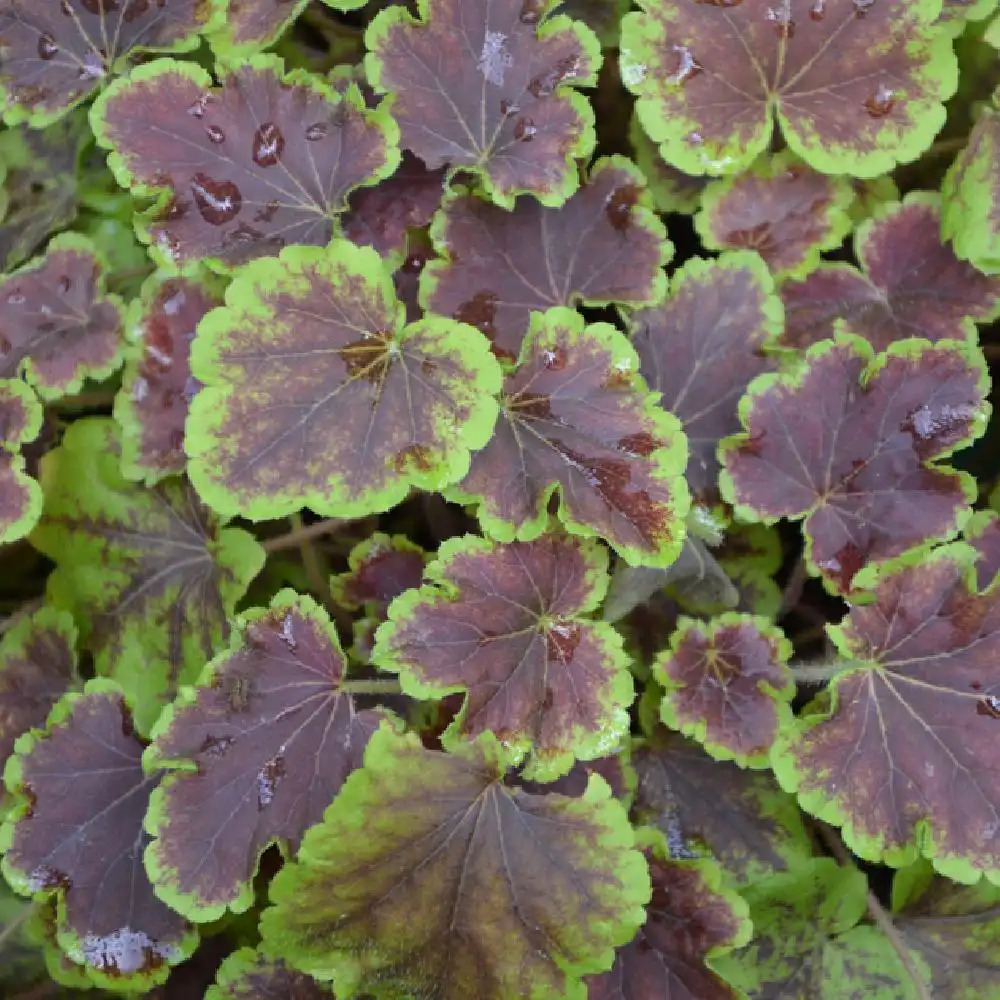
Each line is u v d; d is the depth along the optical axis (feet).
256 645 1.96
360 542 2.11
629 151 2.19
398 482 1.88
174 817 1.93
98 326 2.13
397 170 2.10
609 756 2.00
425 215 2.09
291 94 2.05
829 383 2.01
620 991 1.94
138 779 2.02
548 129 2.06
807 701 2.07
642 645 2.08
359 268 1.91
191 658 2.08
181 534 2.10
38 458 2.18
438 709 1.99
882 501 2.02
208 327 1.88
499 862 1.89
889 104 2.10
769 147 2.14
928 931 2.06
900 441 2.01
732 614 2.01
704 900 1.94
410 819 1.88
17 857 1.99
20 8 2.16
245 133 2.05
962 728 1.94
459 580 1.94
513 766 1.95
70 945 1.99
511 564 1.94
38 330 2.13
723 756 1.98
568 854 1.88
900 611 1.96
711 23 2.09
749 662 2.00
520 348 2.06
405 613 1.93
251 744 1.94
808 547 2.02
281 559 2.17
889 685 1.96
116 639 2.10
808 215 2.13
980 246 2.08
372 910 1.87
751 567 2.12
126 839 2.01
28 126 2.25
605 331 1.95
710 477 2.05
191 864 1.92
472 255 2.08
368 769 1.87
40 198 2.24
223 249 2.04
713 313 2.07
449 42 2.07
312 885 1.86
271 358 1.89
